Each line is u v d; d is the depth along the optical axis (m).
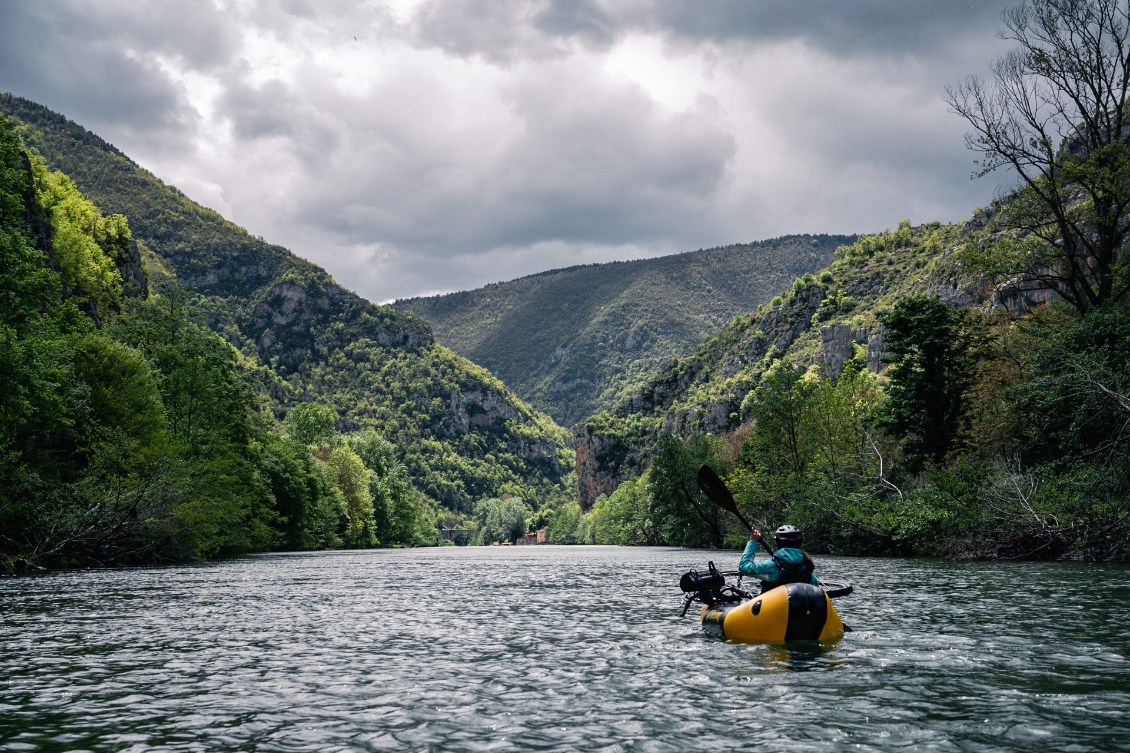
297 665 9.20
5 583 23.52
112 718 6.69
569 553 68.00
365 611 15.42
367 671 8.78
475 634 11.84
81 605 16.69
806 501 44.72
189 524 39.84
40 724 6.49
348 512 98.81
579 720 6.48
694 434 85.44
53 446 36.66
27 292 30.92
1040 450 37.75
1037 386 34.44
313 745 5.82
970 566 27.36
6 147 36.03
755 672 8.34
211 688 7.90
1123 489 29.20
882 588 18.27
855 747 5.59
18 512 30.61
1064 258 41.19
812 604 10.14
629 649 10.09
